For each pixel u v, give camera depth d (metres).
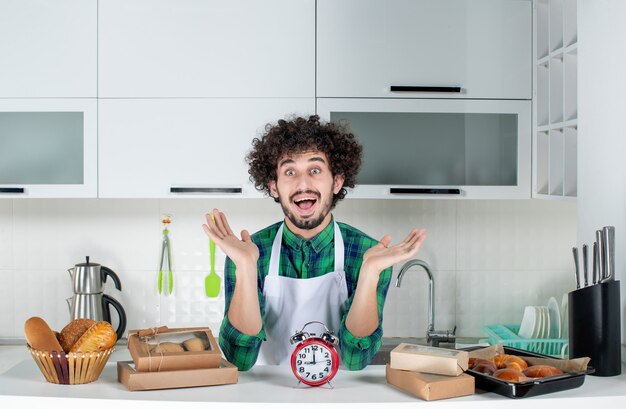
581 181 2.11
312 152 1.68
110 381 1.55
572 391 1.51
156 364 1.50
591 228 2.05
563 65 2.47
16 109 2.65
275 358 1.88
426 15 2.68
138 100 2.65
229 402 1.40
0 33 2.64
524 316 2.83
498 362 1.58
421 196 2.70
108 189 2.66
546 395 1.47
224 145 2.66
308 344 1.53
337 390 1.50
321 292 1.85
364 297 1.61
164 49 2.65
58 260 3.05
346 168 1.78
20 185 2.66
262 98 2.66
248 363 1.65
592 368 1.63
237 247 1.60
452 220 3.09
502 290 3.11
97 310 2.86
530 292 3.12
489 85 2.71
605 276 1.68
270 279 1.85
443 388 1.43
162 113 2.66
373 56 2.67
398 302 3.10
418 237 1.59
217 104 2.66
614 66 1.93
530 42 2.72
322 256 1.86
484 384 1.49
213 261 3.04
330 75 2.67
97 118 2.65
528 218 3.11
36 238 3.05
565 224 3.12
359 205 3.07
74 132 2.67
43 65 2.64
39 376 1.59
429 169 2.72
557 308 2.79
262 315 1.84
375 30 2.67
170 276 3.04
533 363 1.60
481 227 3.10
